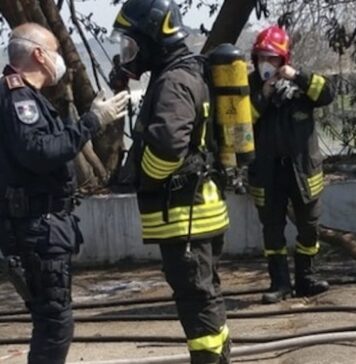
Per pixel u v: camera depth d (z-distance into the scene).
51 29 10.94
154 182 4.76
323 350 5.81
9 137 4.73
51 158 4.69
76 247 4.93
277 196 7.24
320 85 7.04
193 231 4.81
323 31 10.98
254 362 5.77
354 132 11.48
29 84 4.81
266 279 8.26
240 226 9.34
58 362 4.85
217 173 5.00
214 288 4.93
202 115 4.82
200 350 4.87
